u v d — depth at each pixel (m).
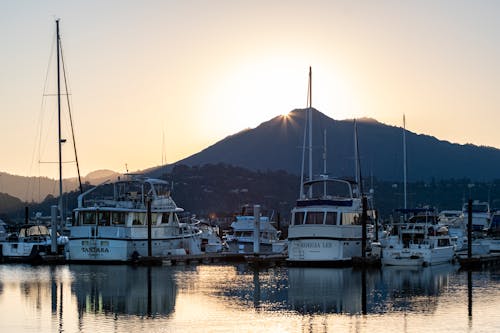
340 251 95.75
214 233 141.50
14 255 109.75
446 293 74.38
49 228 127.00
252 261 100.69
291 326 57.97
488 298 71.19
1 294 75.62
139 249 104.50
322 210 96.50
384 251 98.50
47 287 80.44
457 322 59.16
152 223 106.81
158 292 75.94
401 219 108.50
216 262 109.50
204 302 69.31
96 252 103.19
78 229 103.81
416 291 75.69
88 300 71.31
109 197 110.56
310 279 85.19
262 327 57.75
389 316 61.75
